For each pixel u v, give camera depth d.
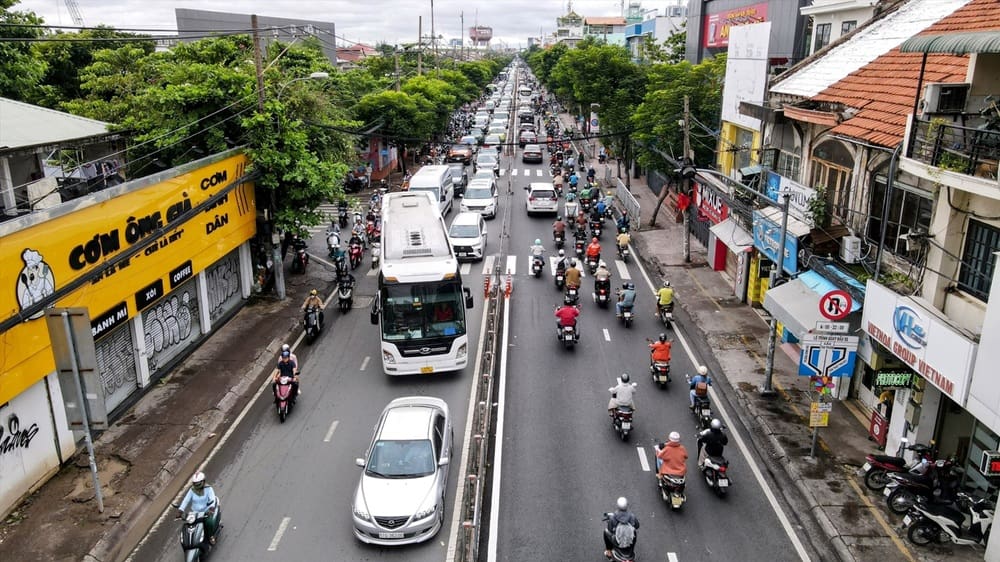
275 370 18.62
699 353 19.59
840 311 13.34
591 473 13.61
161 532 11.95
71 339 11.34
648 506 12.56
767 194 20.86
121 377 16.12
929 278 12.55
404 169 47.53
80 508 12.38
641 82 41.12
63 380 11.51
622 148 40.12
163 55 32.91
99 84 29.00
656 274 26.97
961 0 19.16
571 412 16.14
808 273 16.62
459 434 15.12
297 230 23.19
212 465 14.02
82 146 21.27
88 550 11.23
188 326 19.52
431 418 13.34
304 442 14.90
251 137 21.92
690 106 29.48
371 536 11.31
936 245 11.98
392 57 67.38
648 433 15.20
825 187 17.81
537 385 17.55
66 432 13.72
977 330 11.38
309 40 47.62
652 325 21.78
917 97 12.03
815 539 11.61
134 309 16.09
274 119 22.09
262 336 20.55
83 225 14.09
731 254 25.61
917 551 11.02
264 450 14.59
